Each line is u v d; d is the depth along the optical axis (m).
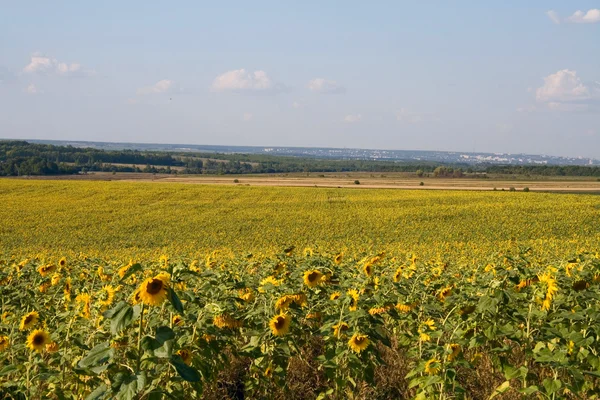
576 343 5.36
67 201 47.59
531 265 10.79
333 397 5.91
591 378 5.78
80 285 8.60
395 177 128.50
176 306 3.70
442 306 7.51
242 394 6.23
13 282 8.64
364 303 6.28
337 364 5.52
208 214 42.19
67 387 4.98
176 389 4.58
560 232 34.72
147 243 31.83
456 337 5.82
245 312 6.44
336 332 5.80
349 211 43.66
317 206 47.19
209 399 5.79
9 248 29.34
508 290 6.11
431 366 5.16
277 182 93.75
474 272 9.23
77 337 5.28
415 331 6.71
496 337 6.29
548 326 6.23
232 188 60.78
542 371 6.13
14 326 5.86
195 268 8.46
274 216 41.22
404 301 7.20
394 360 6.84
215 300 5.71
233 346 5.84
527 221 37.91
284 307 5.93
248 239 32.69
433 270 9.48
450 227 36.31
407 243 31.41
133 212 42.69
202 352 4.96
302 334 6.65
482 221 38.31
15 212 41.41
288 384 6.14
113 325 3.58
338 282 7.23
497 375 6.40
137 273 8.12
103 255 24.05
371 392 6.04
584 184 95.62
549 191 75.25
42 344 4.91
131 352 4.45
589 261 7.66
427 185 88.62
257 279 8.05
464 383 6.23
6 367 4.60
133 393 3.40
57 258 19.34
